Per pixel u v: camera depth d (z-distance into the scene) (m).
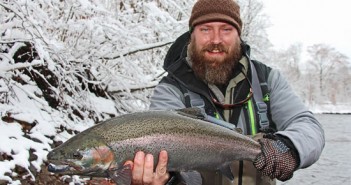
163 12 3.77
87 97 3.46
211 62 1.34
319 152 1.25
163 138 1.16
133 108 4.06
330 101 36.28
